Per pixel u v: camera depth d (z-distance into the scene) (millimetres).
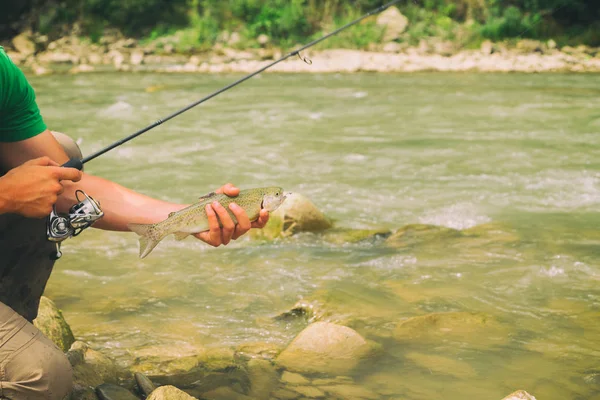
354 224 5871
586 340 3498
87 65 22656
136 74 20375
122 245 5160
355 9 25875
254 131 10633
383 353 3324
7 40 26078
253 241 5309
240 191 2389
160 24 26672
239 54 24172
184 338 3551
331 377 3082
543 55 22328
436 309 3938
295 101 14062
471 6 24797
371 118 11797
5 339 2221
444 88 16125
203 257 4879
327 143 9578
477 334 3557
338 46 24500
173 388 2730
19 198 2182
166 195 6922
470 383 3039
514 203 6488
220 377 3074
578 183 7246
